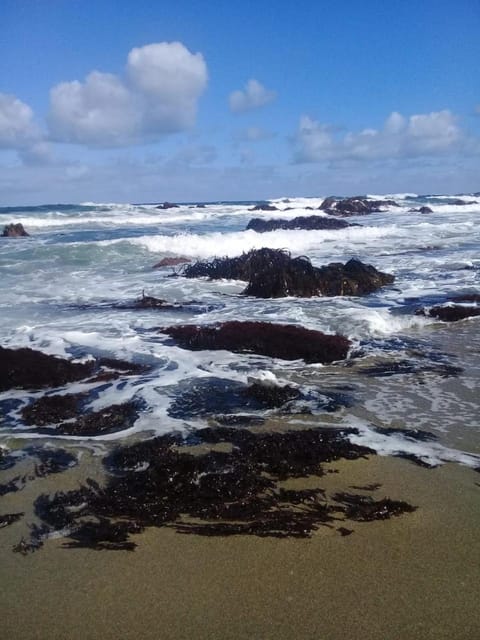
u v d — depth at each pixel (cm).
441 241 2431
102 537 405
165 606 337
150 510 437
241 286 1504
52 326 1038
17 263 1756
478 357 835
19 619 328
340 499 451
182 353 867
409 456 523
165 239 2072
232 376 757
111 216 3962
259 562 376
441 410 633
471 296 1261
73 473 503
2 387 722
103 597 345
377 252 2112
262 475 491
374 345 908
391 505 437
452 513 429
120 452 536
